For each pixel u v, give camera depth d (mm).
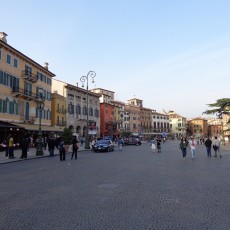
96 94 77625
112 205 7797
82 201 8297
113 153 33312
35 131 44000
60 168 17266
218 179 12602
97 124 78688
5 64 39125
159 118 141875
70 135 33969
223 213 6988
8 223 6215
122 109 108562
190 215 6805
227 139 89125
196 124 179125
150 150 40375
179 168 17047
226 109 66438
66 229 5770
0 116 37594
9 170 16703
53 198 8758
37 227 5914
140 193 9461
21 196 9125
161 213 6980
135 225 6008
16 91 41000
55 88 63562
